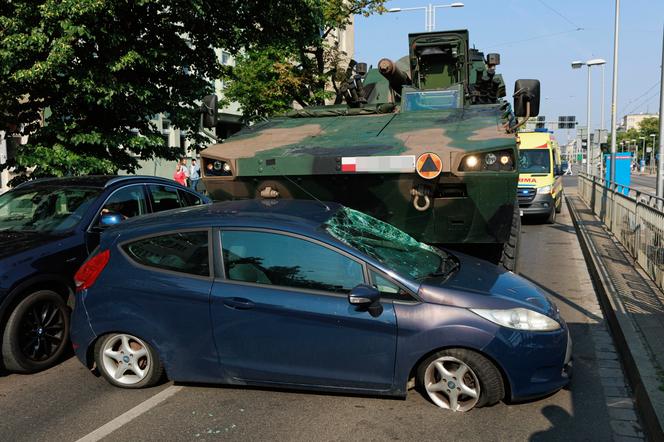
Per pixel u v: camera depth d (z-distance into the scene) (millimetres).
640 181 51969
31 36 8000
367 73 8914
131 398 4609
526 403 4395
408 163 5473
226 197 6344
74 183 6547
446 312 4145
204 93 10195
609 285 7754
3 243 5488
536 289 4758
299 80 19234
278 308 4312
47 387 4914
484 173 5422
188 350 4523
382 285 4258
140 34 9484
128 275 4656
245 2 10359
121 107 9430
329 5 18703
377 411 4270
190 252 4598
